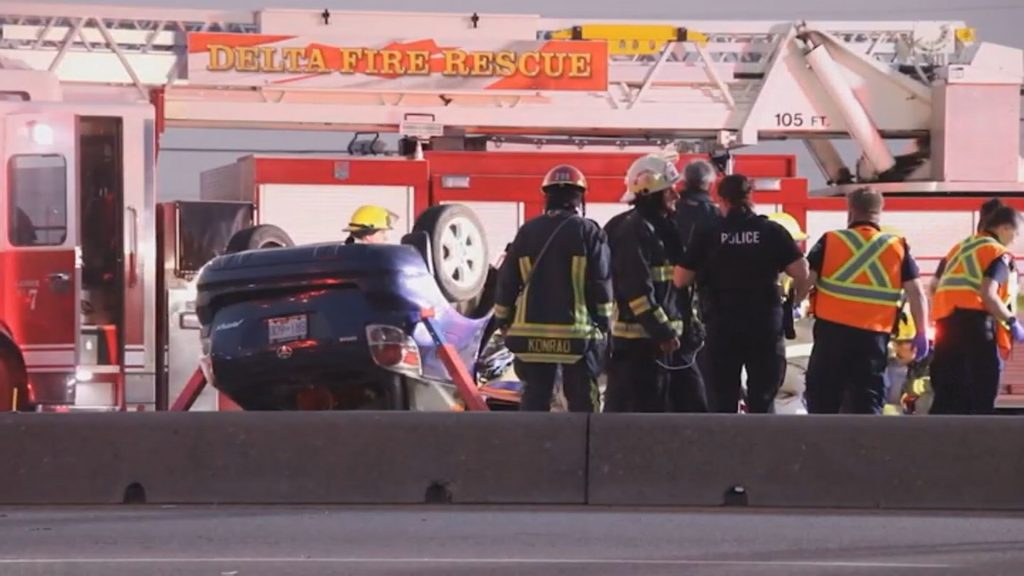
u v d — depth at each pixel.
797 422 24.36
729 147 47.25
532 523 22.75
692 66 46.84
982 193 46.66
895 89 47.44
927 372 34.84
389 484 24.53
